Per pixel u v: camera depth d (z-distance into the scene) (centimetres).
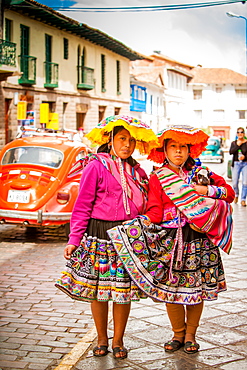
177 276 389
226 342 426
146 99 5419
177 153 400
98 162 396
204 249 398
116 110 4303
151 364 385
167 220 395
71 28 3106
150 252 381
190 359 393
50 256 767
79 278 384
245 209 1280
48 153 887
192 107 7819
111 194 392
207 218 384
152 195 397
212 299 400
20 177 859
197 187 396
